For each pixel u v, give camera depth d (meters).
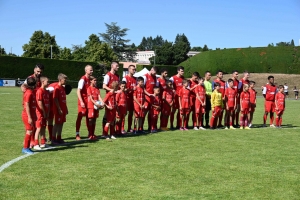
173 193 4.98
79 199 4.68
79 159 6.91
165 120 11.78
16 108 17.59
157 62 89.69
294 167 6.56
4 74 45.66
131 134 10.63
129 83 10.94
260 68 57.72
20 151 7.59
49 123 9.08
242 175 5.96
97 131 11.41
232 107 12.45
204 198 4.79
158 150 7.95
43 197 4.73
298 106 25.44
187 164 6.64
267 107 13.26
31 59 47.19
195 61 63.91
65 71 49.75
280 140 9.72
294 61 55.81
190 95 11.79
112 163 6.62
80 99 9.25
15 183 5.32
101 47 63.59
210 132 11.24
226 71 59.97
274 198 4.86
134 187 5.22
